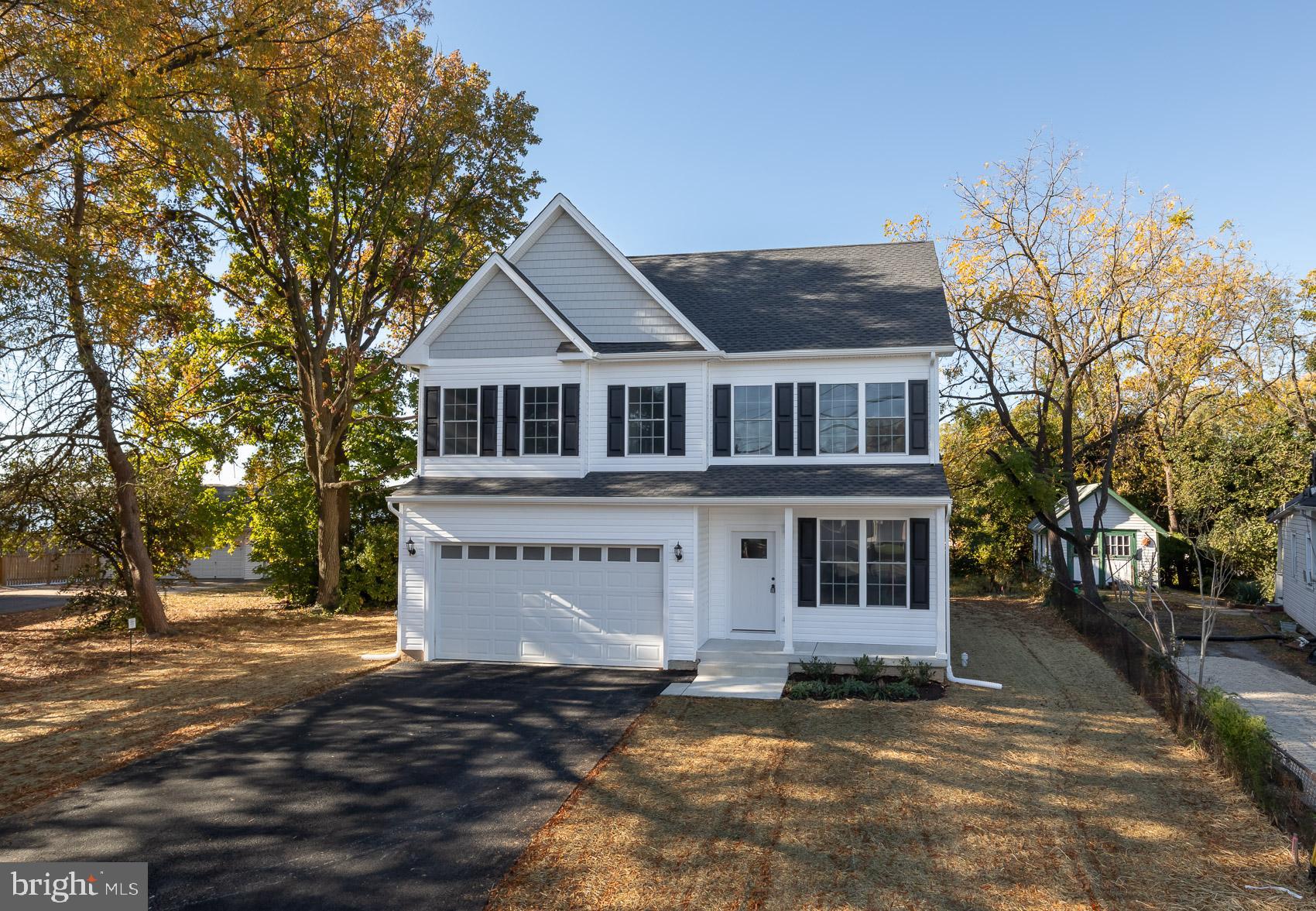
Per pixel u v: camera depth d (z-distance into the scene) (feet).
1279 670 63.87
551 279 66.13
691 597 56.34
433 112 82.33
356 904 25.54
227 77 54.03
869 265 71.92
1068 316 84.28
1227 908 25.35
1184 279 81.87
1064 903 25.62
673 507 56.90
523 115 90.33
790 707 46.96
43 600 100.89
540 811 32.32
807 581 58.03
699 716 45.11
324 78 71.61
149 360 72.69
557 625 59.06
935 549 55.93
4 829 31.14
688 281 73.46
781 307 66.90
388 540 95.40
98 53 48.03
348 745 40.65
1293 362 100.94
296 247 89.20
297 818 31.91
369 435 104.01
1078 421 117.50
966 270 86.12
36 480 68.33
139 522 75.00
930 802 33.22
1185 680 46.19
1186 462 114.93
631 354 61.00
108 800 33.78
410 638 60.85
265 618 87.04
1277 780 32.71
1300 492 100.42
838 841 29.63
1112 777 36.24
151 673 58.49
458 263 91.91
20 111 50.85
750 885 26.53
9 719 45.78
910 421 59.21
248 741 41.42
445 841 29.76
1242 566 102.47
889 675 53.31
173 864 28.25
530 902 25.57
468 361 63.46
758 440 61.62
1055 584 87.56
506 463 62.44
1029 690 51.55
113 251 63.93
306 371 90.99
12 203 53.36
